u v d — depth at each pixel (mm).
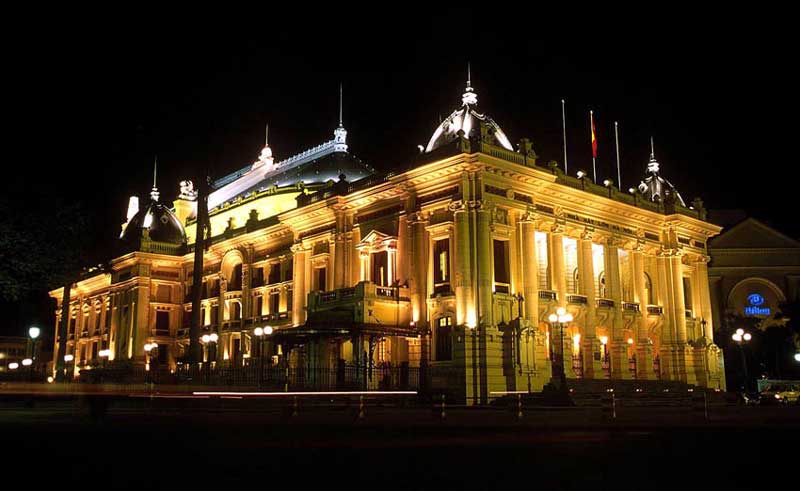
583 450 16578
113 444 17797
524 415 32219
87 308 91875
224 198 85938
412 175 51125
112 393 38281
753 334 71875
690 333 65062
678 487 11375
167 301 79375
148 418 29594
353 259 58344
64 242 37656
